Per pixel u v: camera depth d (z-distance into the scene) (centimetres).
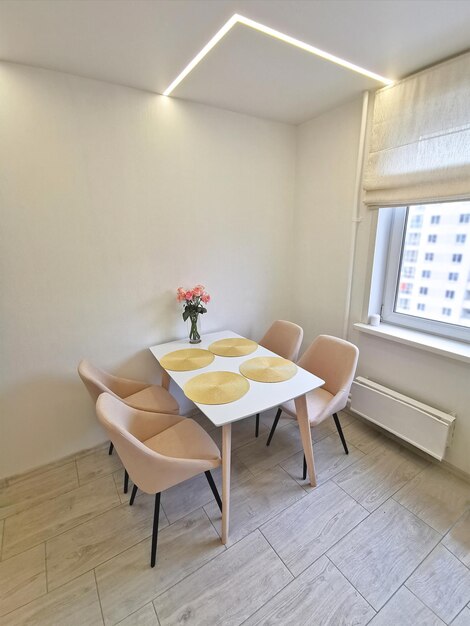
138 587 130
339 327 250
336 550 144
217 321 256
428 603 123
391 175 192
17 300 173
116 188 191
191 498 173
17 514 165
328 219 246
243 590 128
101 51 147
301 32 136
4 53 146
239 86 187
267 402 149
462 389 178
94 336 201
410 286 213
